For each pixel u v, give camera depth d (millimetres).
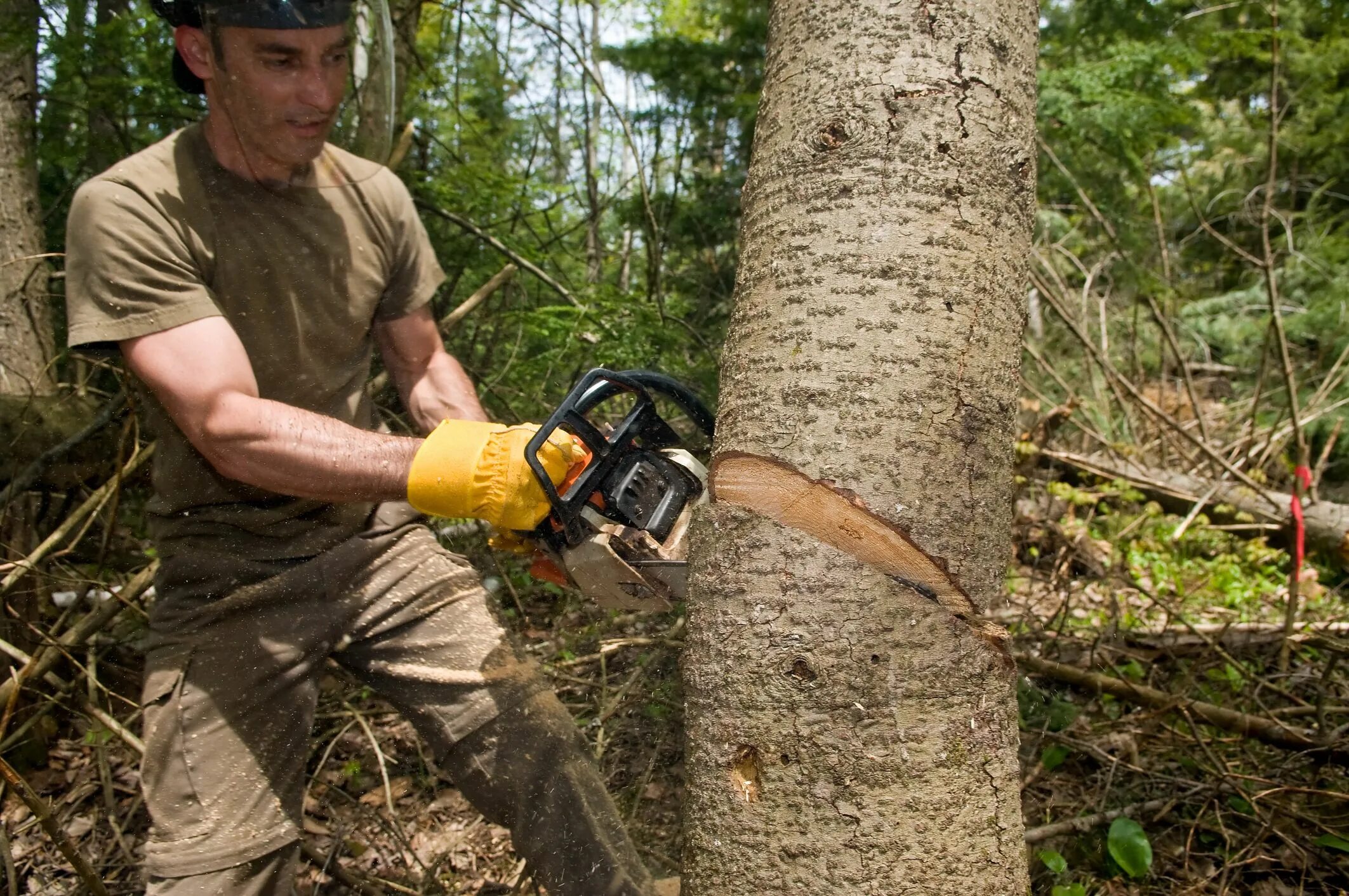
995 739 988
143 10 2516
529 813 1620
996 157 983
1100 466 4586
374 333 1966
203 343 1469
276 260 1621
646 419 1423
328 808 2309
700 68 5184
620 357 3133
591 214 4875
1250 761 2432
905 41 962
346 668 1778
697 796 1018
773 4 1101
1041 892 1992
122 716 2652
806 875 939
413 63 3936
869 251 952
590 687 2623
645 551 1325
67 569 2588
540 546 1475
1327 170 6555
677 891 1669
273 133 1509
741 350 1033
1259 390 4734
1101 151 5152
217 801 1565
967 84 967
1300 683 2834
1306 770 2371
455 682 1661
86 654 2590
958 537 955
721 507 1019
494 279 3295
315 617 1654
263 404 1466
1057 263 5953
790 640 954
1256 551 3980
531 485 1363
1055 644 2883
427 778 2455
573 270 4891
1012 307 1008
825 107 979
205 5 1392
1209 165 6738
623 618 2988
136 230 1469
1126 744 2420
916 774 938
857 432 944
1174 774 2375
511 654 1716
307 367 1723
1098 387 5520
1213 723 2377
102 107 2764
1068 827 2064
